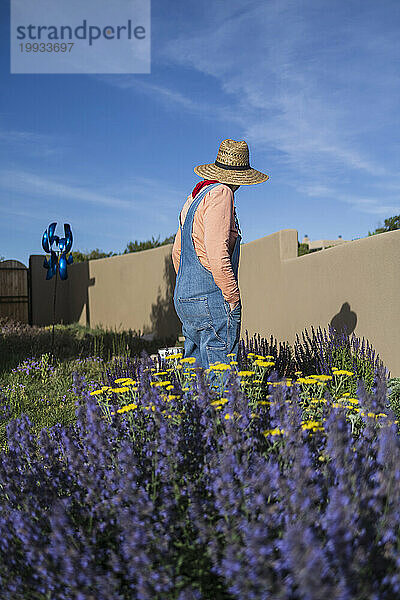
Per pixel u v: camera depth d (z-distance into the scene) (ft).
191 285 11.15
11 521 6.33
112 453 7.56
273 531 5.55
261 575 4.53
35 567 5.38
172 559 5.39
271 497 6.07
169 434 7.30
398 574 4.55
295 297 26.07
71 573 5.09
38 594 5.37
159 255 42.01
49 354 26.55
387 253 18.29
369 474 6.24
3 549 5.93
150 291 43.52
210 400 8.48
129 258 46.80
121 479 6.31
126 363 20.40
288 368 16.97
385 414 7.72
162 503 6.44
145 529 5.42
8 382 20.81
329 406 8.25
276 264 28.25
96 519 6.26
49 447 7.78
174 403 8.80
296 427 7.07
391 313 18.11
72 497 6.80
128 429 8.70
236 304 11.11
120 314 48.65
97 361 25.41
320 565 4.18
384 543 5.11
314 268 23.97
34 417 15.43
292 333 26.53
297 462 5.88
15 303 56.29
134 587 5.15
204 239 10.75
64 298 59.41
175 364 12.64
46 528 6.41
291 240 27.61
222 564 4.90
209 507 6.21
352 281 20.67
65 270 32.81
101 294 52.11
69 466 7.31
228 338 11.19
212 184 11.18
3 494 7.20
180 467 7.21
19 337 34.47
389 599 4.58
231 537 5.39
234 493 5.81
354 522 5.14
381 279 18.67
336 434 6.27
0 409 15.20
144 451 7.55
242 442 6.95
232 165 11.35
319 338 19.63
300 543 4.28
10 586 5.45
